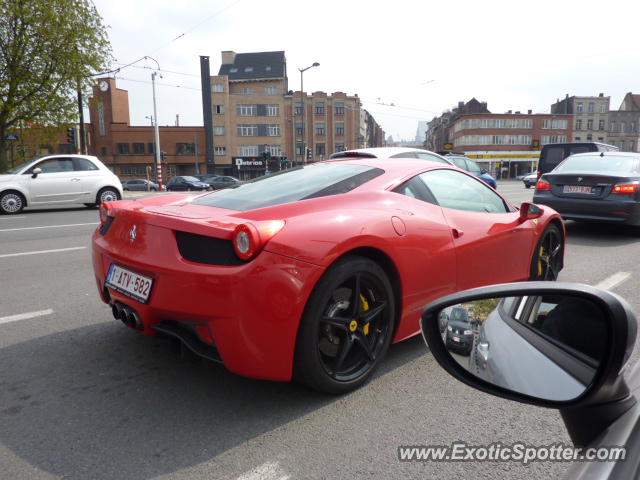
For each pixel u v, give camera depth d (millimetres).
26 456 1862
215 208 2512
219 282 1963
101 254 2609
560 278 4688
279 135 63219
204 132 61156
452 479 1711
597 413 814
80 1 19078
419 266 2590
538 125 76500
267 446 1921
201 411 2199
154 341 3068
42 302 3955
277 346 2033
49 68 19141
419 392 2389
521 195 18453
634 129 81000
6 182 11406
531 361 935
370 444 1938
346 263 2205
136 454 1872
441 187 3041
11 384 2484
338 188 2637
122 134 60438
